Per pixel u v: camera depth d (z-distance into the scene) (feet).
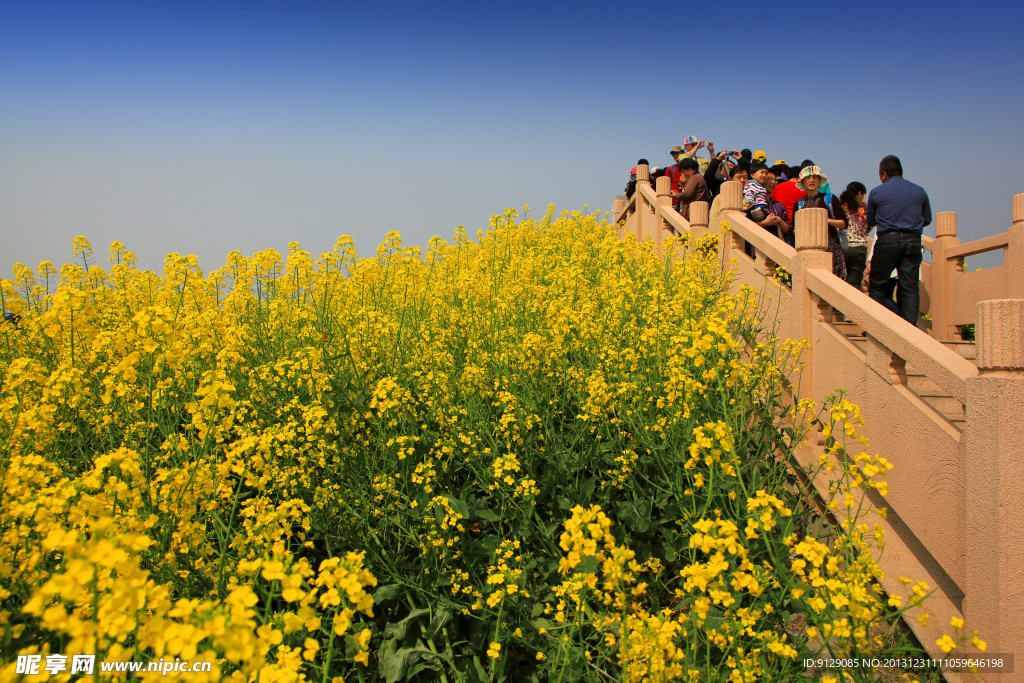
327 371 12.24
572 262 25.05
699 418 11.78
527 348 13.20
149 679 4.59
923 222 19.47
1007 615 8.73
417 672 8.80
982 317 9.12
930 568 10.80
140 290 19.49
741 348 15.39
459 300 18.19
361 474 10.71
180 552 7.72
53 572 7.35
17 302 12.84
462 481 12.32
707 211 25.27
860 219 22.88
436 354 14.16
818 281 14.46
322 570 5.52
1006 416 8.77
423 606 9.49
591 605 9.61
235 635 4.53
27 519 7.71
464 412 11.89
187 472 8.30
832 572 7.72
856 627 7.24
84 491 7.80
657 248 27.30
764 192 21.45
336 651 8.80
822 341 14.48
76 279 18.76
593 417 11.90
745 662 7.50
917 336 11.07
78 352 12.64
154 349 8.30
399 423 11.48
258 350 14.71
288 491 9.90
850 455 12.92
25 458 7.92
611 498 11.48
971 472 9.31
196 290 16.97
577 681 8.43
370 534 9.63
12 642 6.48
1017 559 8.77
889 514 12.03
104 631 4.55
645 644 7.36
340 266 17.16
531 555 10.17
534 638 9.11
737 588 7.06
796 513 10.73
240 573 7.44
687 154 33.73
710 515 9.99
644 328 15.15
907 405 11.25
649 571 10.30
